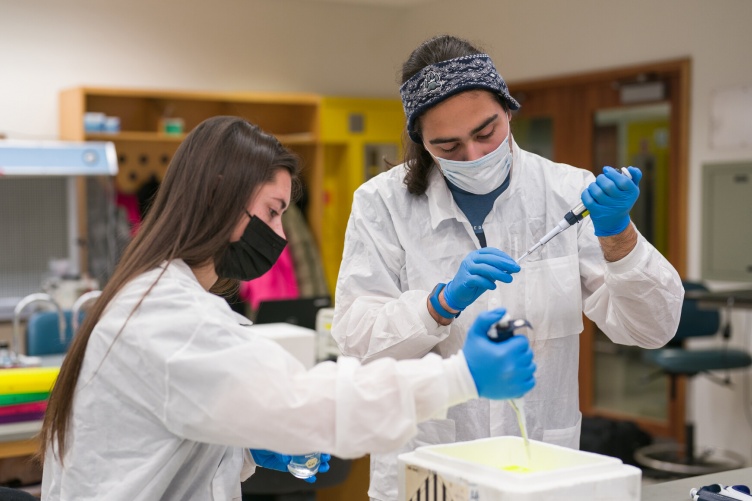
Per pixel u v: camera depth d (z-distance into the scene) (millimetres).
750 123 4863
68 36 5957
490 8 6395
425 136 1771
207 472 1383
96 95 6051
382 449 1199
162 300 1261
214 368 1196
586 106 5887
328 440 1201
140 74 6223
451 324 1839
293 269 6418
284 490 2977
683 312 4789
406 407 1201
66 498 1334
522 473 1206
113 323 1282
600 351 5902
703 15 5086
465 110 1687
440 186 1913
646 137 5566
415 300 1765
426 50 1764
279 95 6316
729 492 1548
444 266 1901
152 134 5941
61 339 3572
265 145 1352
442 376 1217
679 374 4773
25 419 2943
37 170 4992
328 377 1227
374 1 6875
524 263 1879
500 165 1783
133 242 1361
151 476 1280
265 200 1340
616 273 1698
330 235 6762
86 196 5605
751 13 4840
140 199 6188
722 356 4715
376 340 1745
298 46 6812
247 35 6609
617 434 4891
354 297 1894
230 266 1373
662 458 5031
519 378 1190
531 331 1860
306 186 6703
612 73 5609
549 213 1913
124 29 6145
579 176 1946
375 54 7125
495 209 1906
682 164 5199
